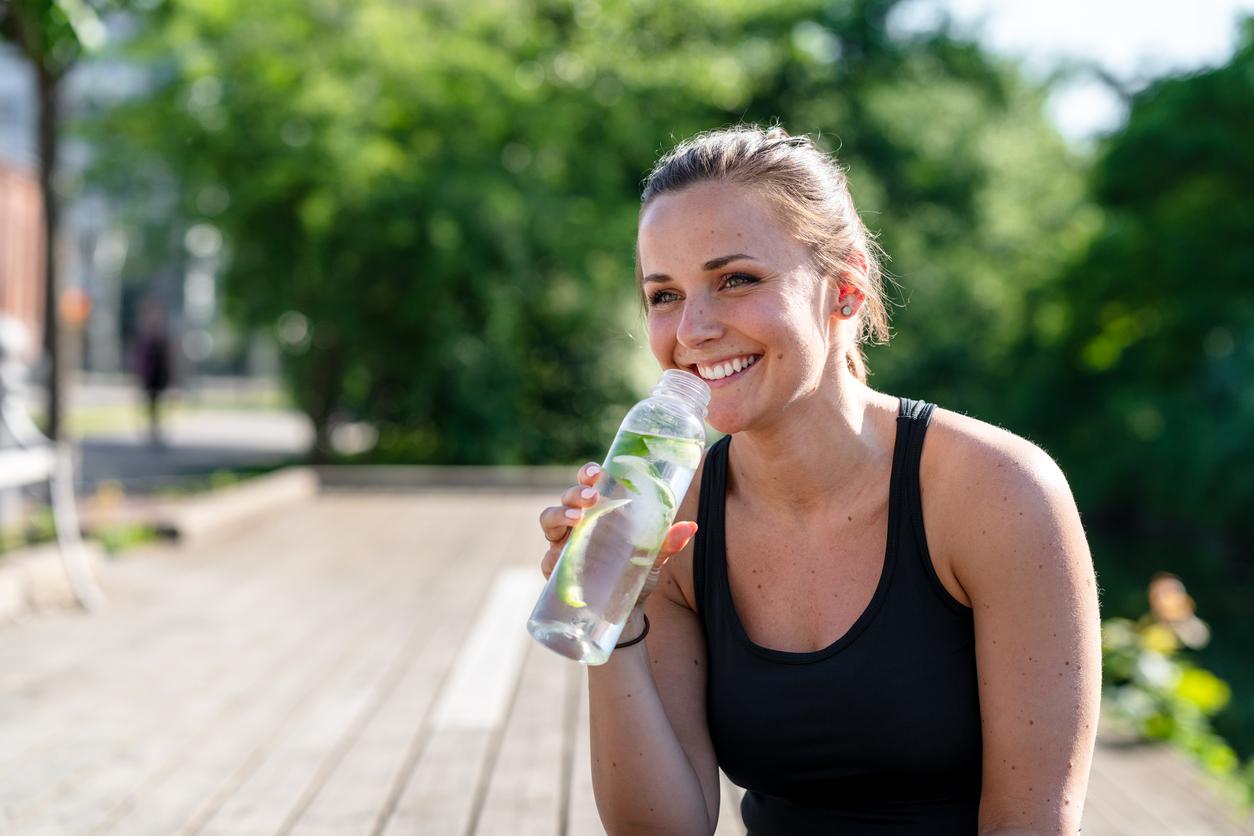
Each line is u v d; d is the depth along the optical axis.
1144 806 3.22
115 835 2.86
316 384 14.96
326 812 3.02
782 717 1.58
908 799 1.60
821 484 1.58
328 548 7.67
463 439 14.70
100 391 34.09
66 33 6.10
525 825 2.92
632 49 16.77
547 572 1.53
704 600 1.66
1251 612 14.23
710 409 1.50
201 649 4.87
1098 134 22.06
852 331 1.63
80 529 7.33
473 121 14.88
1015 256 24.06
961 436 1.55
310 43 13.91
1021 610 1.48
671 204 1.49
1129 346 21.88
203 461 15.07
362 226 14.15
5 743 3.61
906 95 23.41
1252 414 18.19
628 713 1.61
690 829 1.61
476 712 3.94
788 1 19.20
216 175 13.89
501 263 14.59
